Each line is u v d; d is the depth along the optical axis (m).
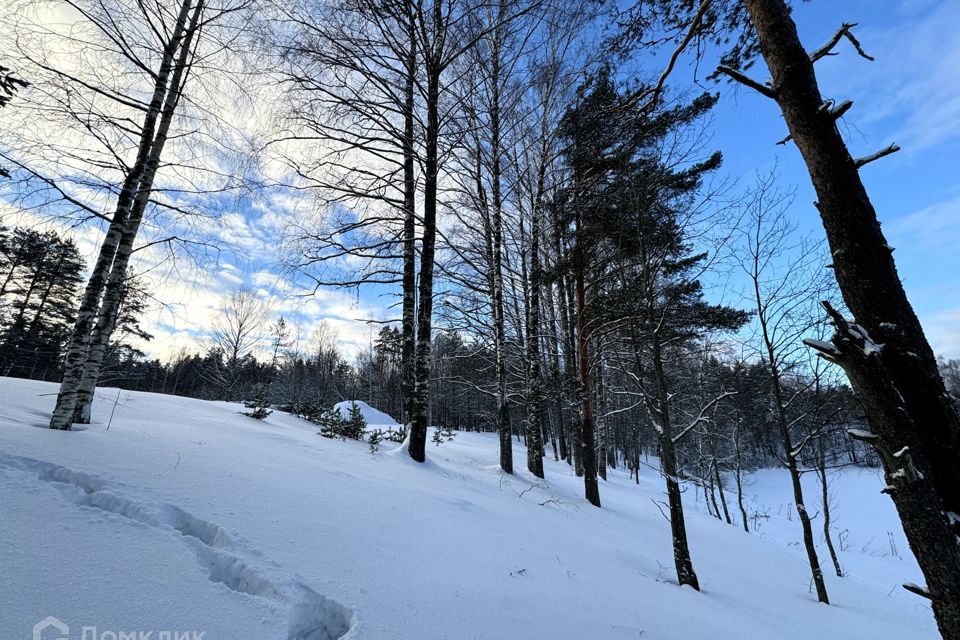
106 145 5.45
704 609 4.91
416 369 9.16
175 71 6.41
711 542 9.80
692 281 8.75
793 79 2.44
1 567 2.16
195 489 3.54
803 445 8.33
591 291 11.31
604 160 8.14
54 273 30.48
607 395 18.56
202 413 8.42
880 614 7.36
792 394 9.60
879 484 28.52
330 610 2.56
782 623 5.48
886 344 2.04
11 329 29.86
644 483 23.34
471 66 9.91
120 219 5.55
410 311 10.56
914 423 1.96
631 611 3.98
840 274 2.26
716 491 30.95
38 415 5.30
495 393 12.12
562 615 3.38
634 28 4.55
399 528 4.09
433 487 6.49
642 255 7.17
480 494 7.19
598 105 7.25
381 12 8.84
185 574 2.49
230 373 30.02
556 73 11.59
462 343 14.30
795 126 2.44
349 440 9.86
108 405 6.79
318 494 4.29
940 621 1.80
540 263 13.07
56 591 2.12
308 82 8.70
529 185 12.87
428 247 9.49
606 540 6.98
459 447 15.67
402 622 2.60
